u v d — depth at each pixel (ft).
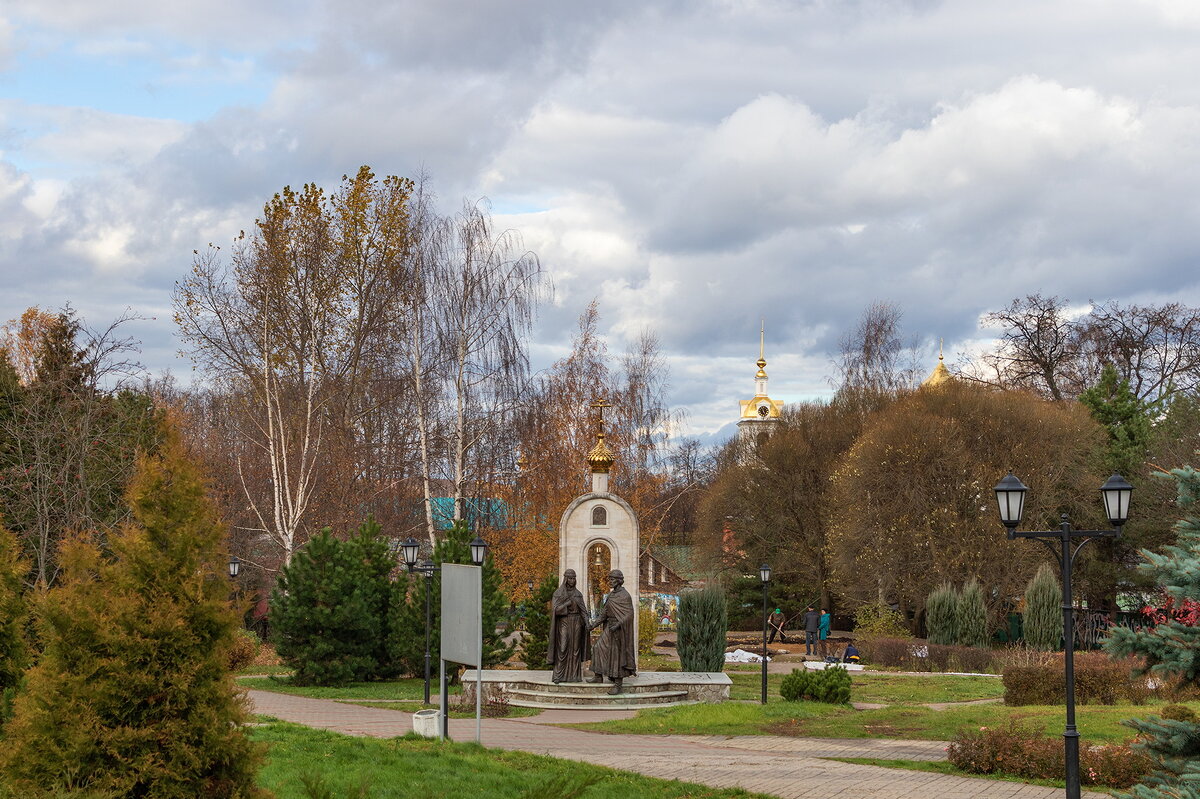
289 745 56.54
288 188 133.39
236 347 130.11
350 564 109.81
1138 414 172.35
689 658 112.98
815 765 59.82
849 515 166.81
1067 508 161.27
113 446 108.37
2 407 112.37
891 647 140.15
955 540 156.25
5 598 50.14
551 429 151.43
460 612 64.44
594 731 74.95
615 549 98.73
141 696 35.94
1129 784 53.83
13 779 34.83
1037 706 82.84
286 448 139.44
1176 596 38.75
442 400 141.69
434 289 136.15
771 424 234.17
